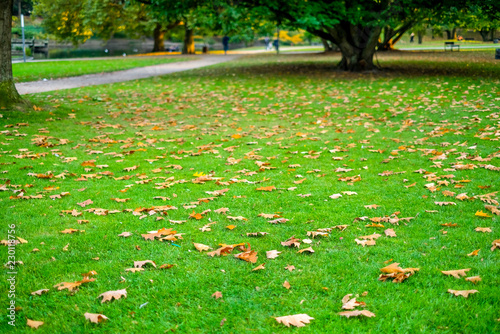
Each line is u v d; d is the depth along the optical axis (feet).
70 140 28.35
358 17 57.88
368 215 15.72
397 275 11.32
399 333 9.23
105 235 14.24
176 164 22.90
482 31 142.72
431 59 86.33
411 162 22.47
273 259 12.61
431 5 60.03
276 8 56.49
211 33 141.69
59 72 71.05
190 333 9.43
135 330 9.55
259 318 9.88
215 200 17.54
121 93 50.70
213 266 12.23
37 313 10.16
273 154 24.79
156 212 16.21
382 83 53.47
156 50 144.05
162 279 11.55
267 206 16.81
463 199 16.93
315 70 71.10
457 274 11.42
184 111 40.29
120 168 22.34
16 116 33.81
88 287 11.22
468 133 28.02
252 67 80.43
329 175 20.79
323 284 11.23
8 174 20.79
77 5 116.57
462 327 9.39
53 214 16.05
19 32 152.87
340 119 35.24
